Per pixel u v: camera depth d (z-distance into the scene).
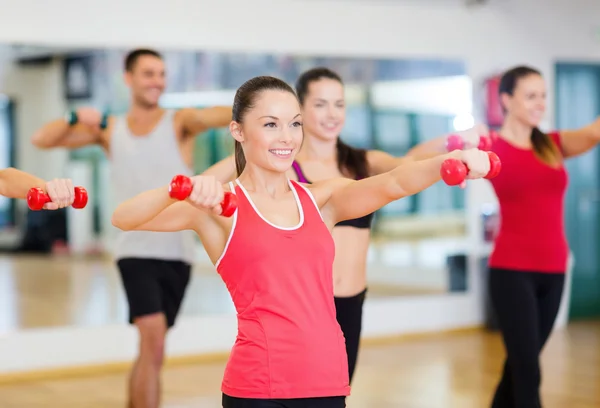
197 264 9.62
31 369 6.68
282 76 8.54
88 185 14.47
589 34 8.63
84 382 6.40
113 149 5.01
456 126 8.39
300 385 2.42
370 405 5.41
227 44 7.28
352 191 2.58
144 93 4.88
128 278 4.64
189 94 8.89
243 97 2.60
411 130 8.71
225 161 3.44
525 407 4.05
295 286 2.46
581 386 5.77
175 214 2.52
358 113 8.86
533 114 4.21
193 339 7.17
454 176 2.18
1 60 13.43
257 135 2.56
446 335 8.02
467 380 6.09
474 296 8.27
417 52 7.99
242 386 2.45
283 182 2.62
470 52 8.20
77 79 13.26
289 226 2.53
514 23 8.34
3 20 6.61
